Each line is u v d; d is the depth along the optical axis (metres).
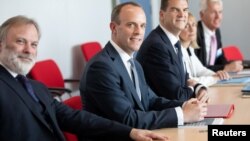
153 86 2.57
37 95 1.81
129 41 2.04
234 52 4.58
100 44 4.70
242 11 6.04
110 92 1.87
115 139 1.76
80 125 1.84
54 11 3.97
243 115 1.95
